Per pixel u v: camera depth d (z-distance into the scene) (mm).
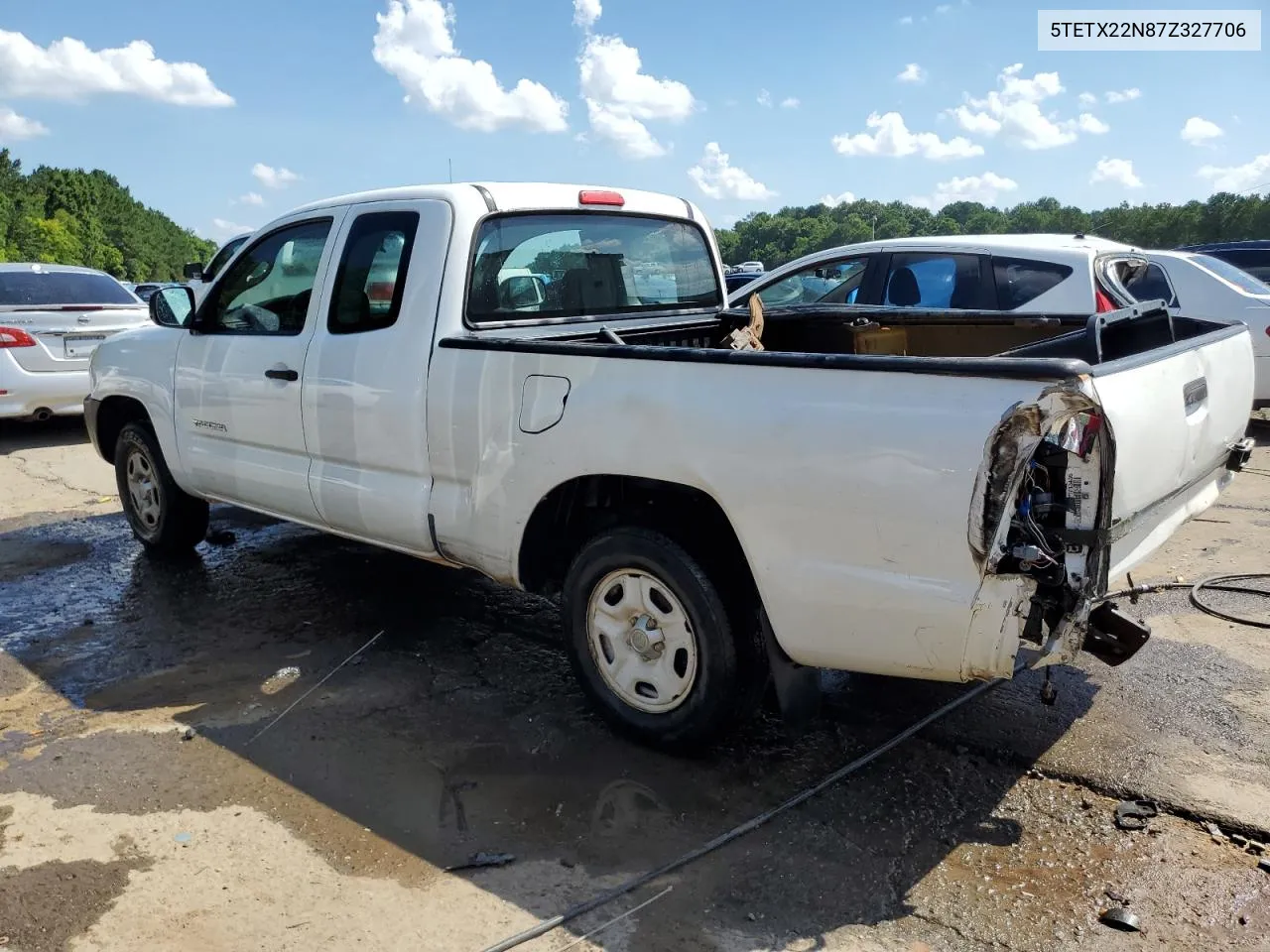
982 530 2619
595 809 3191
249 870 2900
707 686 3316
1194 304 8820
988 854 2926
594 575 3576
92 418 6047
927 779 3330
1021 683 4004
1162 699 3824
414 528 4023
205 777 3416
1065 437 2639
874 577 2826
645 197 4941
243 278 4906
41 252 120812
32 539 6383
